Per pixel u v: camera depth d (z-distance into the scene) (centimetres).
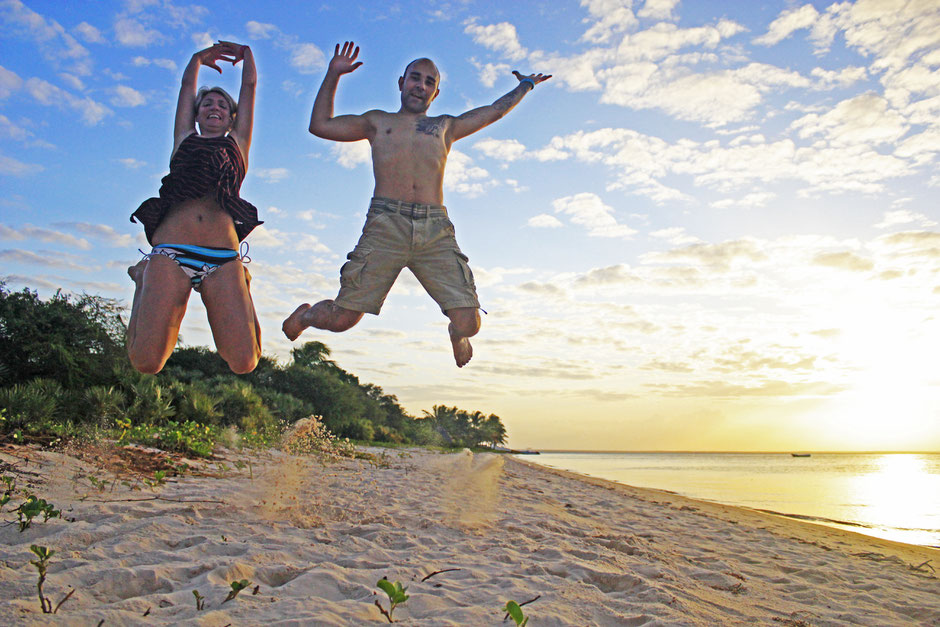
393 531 496
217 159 421
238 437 1220
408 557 419
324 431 764
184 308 417
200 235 418
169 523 436
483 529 561
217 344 416
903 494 1955
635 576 412
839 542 842
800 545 773
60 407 1301
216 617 264
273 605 288
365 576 357
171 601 288
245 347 413
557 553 467
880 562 685
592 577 409
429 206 466
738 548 695
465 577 380
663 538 695
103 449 771
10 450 643
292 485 688
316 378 3744
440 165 480
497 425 11056
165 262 407
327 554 405
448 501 734
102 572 310
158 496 545
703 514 1070
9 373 1442
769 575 547
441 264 473
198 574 336
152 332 391
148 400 1534
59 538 367
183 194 416
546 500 954
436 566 402
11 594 272
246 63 459
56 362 1477
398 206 463
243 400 2144
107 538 385
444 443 6538
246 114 451
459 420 10169
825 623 393
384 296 477
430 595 328
